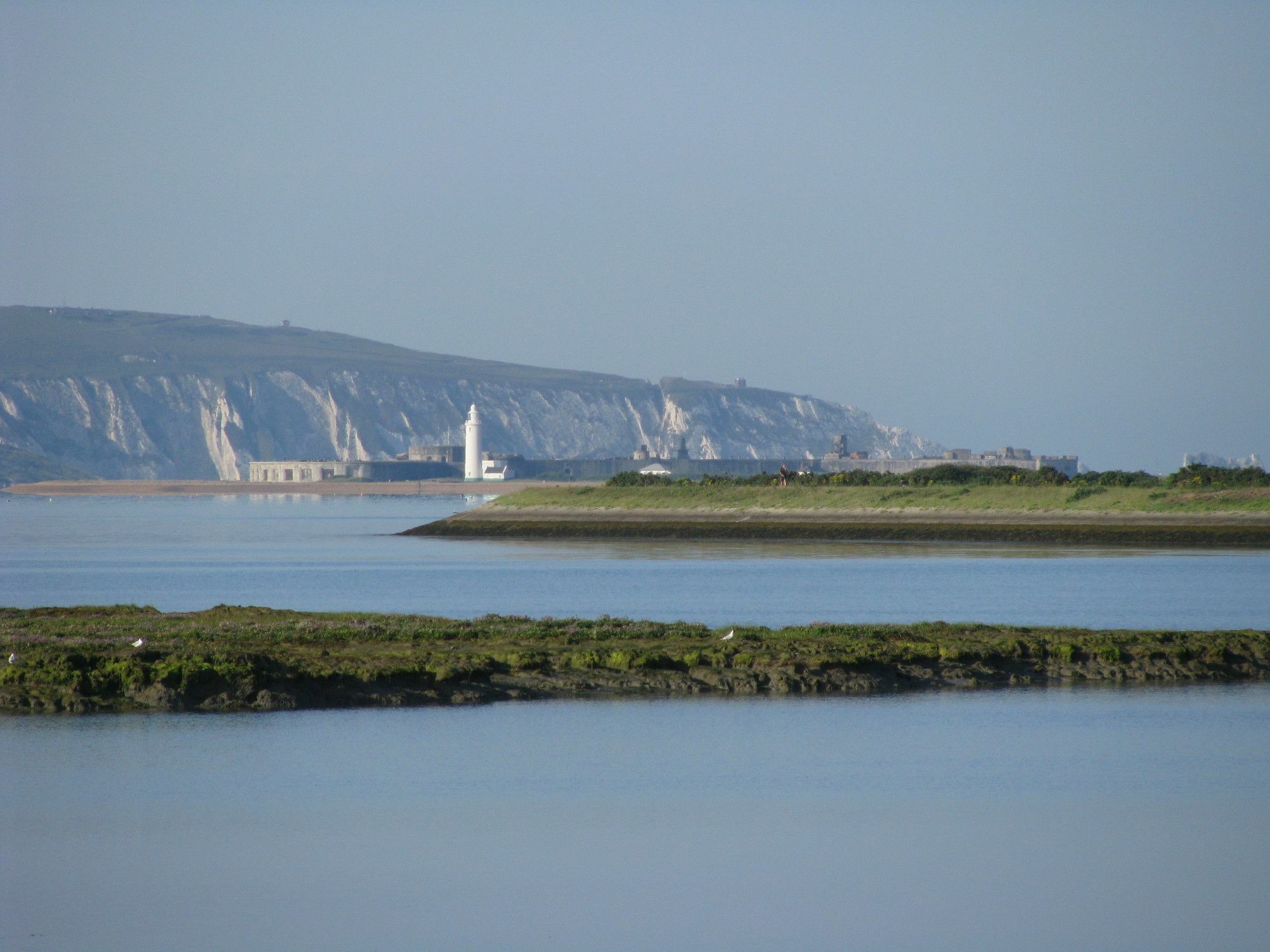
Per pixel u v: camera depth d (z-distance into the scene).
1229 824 137.00
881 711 191.25
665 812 140.25
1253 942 107.25
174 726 178.38
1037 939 107.69
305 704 192.12
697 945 105.81
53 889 116.69
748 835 133.00
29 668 194.12
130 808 140.12
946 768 158.25
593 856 126.62
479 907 113.31
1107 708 194.88
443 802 143.25
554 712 189.50
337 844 129.25
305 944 105.19
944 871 122.88
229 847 128.25
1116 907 114.56
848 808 142.62
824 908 113.81
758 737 174.00
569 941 106.31
